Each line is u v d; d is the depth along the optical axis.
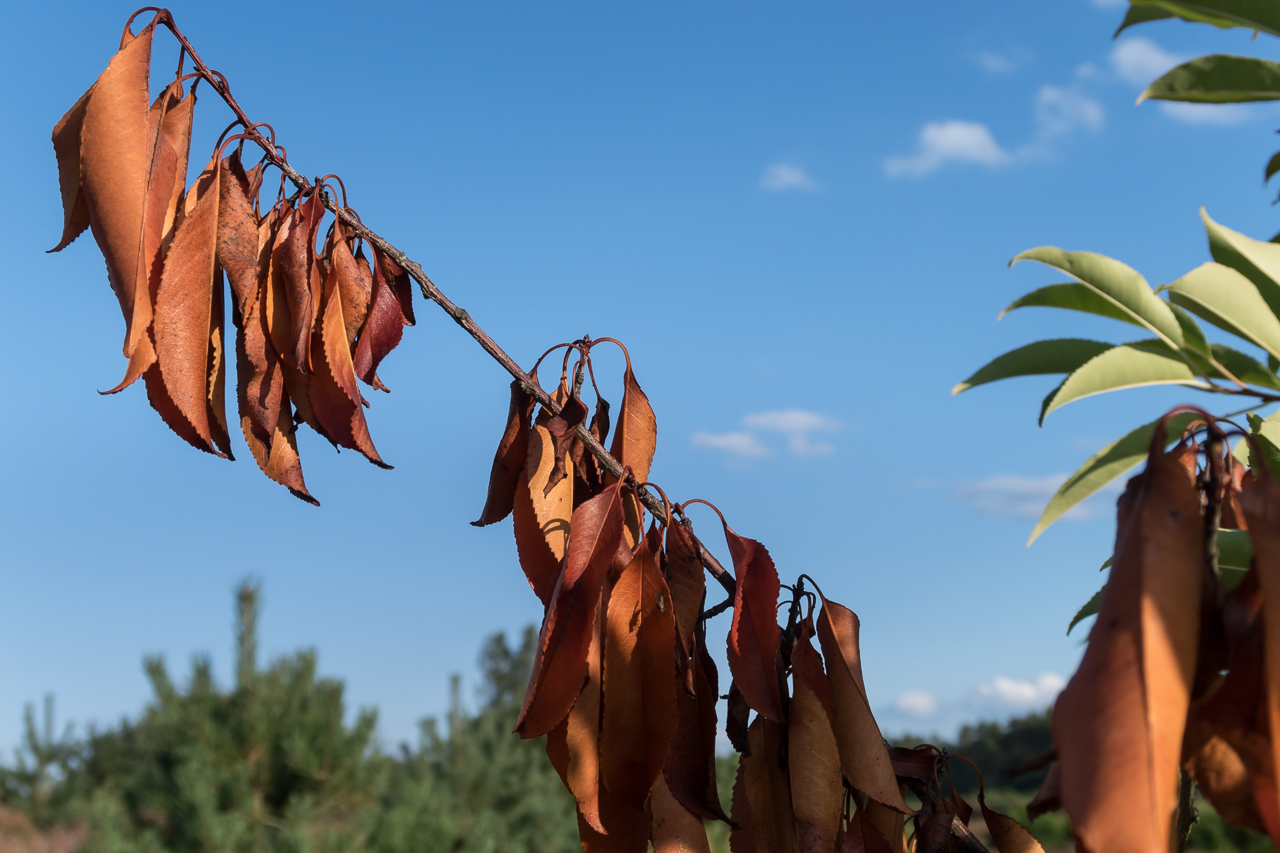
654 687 0.57
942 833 0.59
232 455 0.59
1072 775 0.45
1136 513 0.47
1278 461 0.58
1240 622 0.46
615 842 0.57
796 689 0.59
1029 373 0.68
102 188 0.57
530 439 0.60
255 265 0.59
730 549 0.60
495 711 5.58
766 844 0.59
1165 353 0.62
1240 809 0.46
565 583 0.56
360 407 0.60
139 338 0.56
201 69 0.59
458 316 0.61
